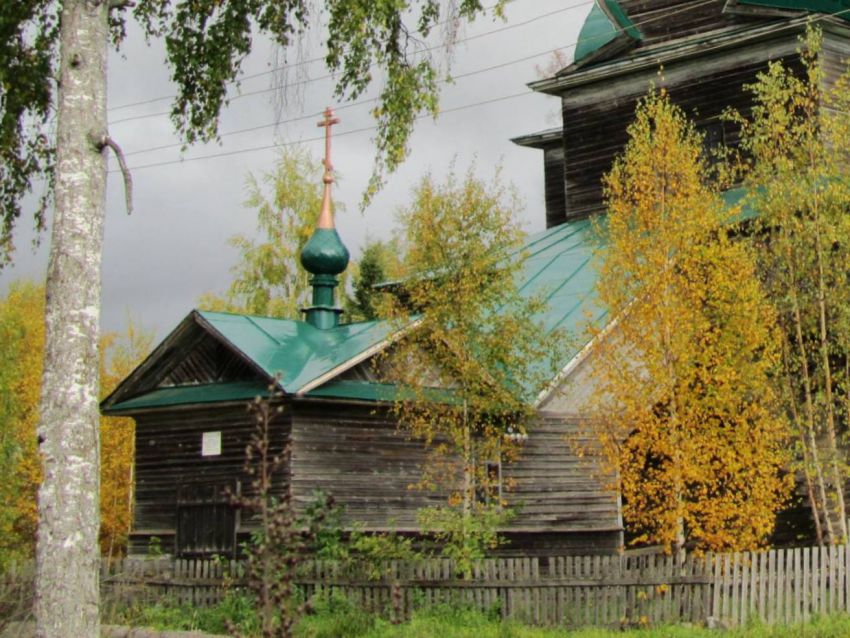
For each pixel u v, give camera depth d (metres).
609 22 38.31
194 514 25.09
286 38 19.09
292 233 47.06
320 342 25.86
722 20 35.88
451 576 19.36
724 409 20.17
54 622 14.07
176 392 26.05
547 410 25.88
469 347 21.88
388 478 24.48
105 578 20.81
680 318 19.89
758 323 21.02
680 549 19.28
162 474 25.89
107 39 15.88
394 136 17.64
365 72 18.44
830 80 33.97
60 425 14.52
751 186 24.50
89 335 14.85
